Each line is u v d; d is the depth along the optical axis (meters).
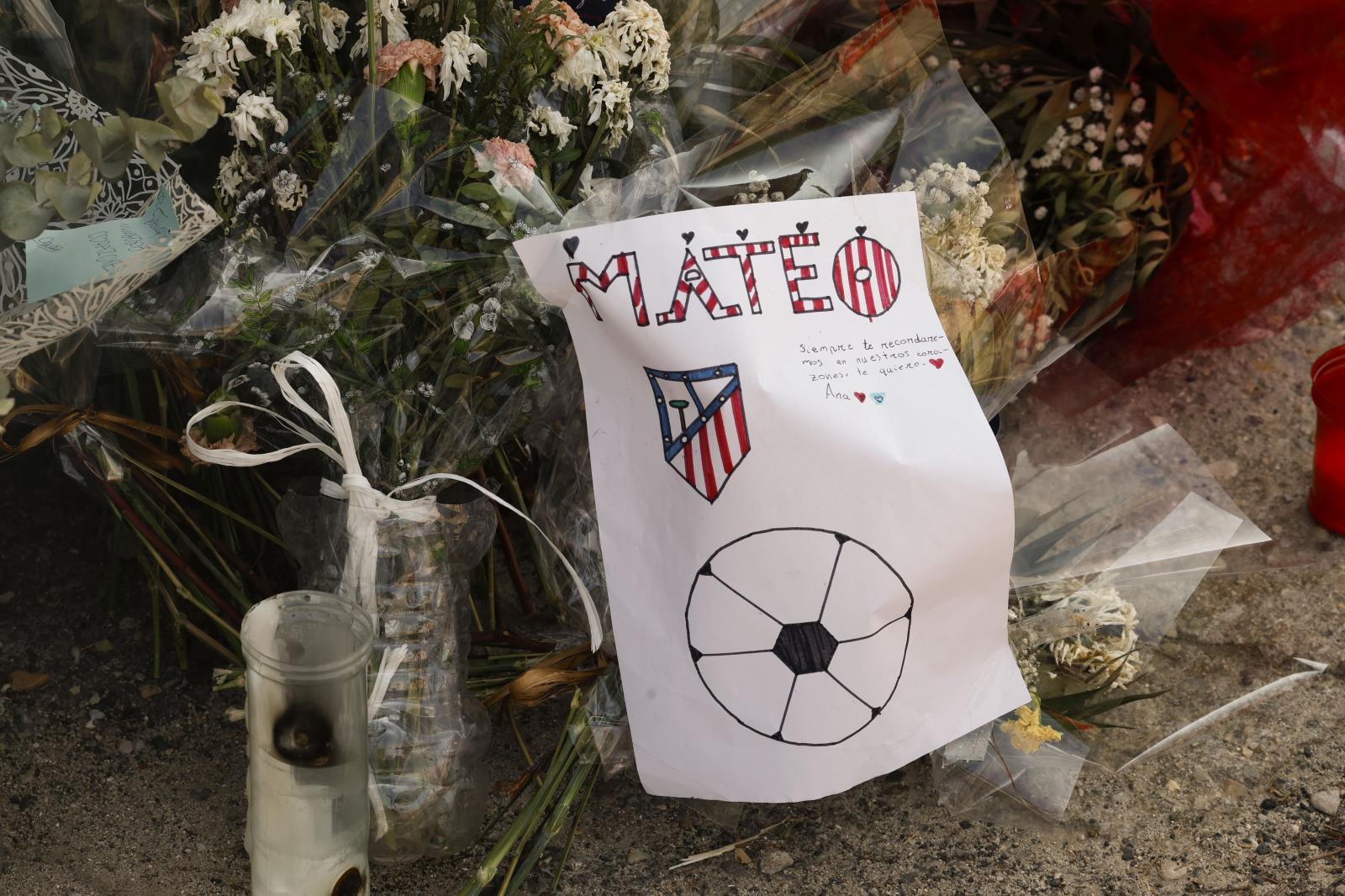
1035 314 1.36
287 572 1.41
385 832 1.14
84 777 1.27
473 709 1.20
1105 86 1.80
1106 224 1.67
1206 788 1.34
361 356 1.12
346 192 1.09
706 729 1.11
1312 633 1.54
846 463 1.07
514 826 1.13
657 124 1.21
